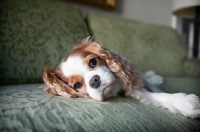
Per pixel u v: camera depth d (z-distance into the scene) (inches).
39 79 25.4
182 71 39.4
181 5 46.3
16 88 19.9
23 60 24.4
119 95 20.8
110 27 35.7
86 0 40.1
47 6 29.6
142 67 35.1
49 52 26.4
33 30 26.3
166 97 18.0
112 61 21.0
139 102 18.1
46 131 10.7
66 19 30.2
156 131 12.9
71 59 20.7
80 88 19.6
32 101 14.5
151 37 39.4
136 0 51.1
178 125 14.0
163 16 57.7
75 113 12.9
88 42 22.9
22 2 27.3
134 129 12.5
